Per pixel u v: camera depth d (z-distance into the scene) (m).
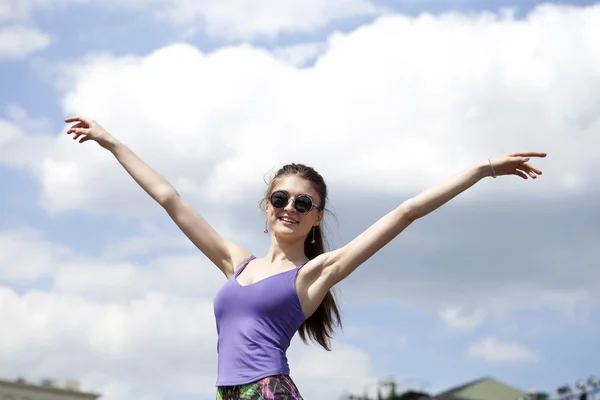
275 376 5.25
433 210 5.41
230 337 5.38
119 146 6.03
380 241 5.42
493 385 47.25
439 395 47.19
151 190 5.89
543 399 39.38
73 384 84.88
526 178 5.53
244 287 5.45
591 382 33.19
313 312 5.53
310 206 5.60
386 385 47.78
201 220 5.88
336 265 5.45
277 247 5.66
